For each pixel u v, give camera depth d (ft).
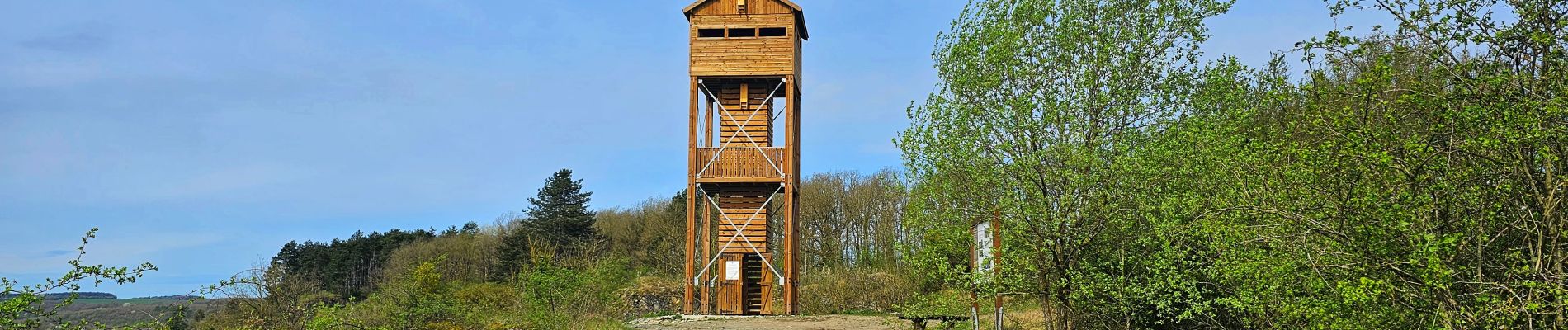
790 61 114.52
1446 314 31.37
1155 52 60.75
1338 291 34.63
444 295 110.11
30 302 32.04
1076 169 58.08
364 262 269.44
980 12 63.67
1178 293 51.55
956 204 61.26
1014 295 60.90
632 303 141.79
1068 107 59.93
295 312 82.89
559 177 237.45
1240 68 54.90
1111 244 59.16
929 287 93.91
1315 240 36.42
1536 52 32.04
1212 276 47.44
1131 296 56.85
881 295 142.82
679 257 205.87
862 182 220.64
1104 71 60.80
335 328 81.05
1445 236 30.55
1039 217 57.82
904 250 65.36
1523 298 31.24
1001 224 59.67
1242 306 42.29
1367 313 35.58
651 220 237.66
